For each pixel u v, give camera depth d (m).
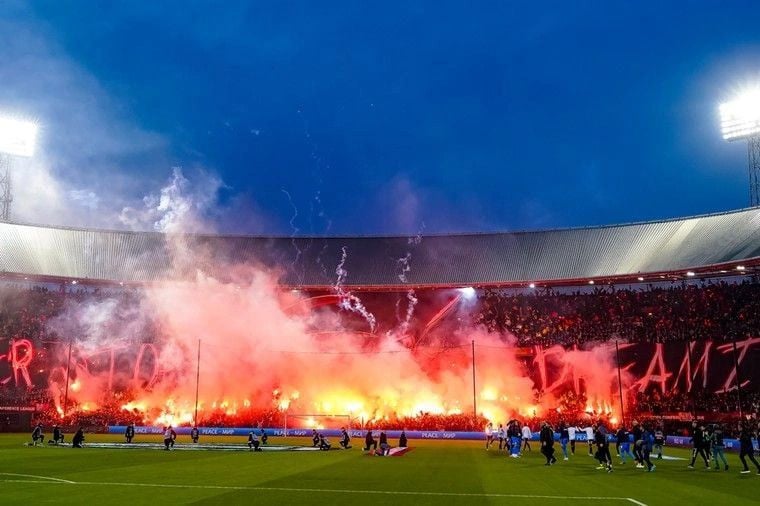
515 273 80.94
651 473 30.22
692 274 69.38
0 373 72.06
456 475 28.52
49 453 39.78
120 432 67.56
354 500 20.56
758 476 28.92
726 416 56.97
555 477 28.11
